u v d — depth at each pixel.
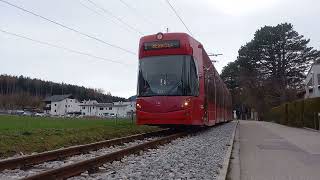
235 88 102.31
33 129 19.95
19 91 165.62
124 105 146.00
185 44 20.23
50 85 180.25
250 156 14.27
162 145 15.84
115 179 8.43
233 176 9.91
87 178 8.63
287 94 73.75
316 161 12.98
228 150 14.68
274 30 76.06
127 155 12.18
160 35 20.53
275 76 76.12
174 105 19.61
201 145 15.75
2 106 143.12
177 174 9.23
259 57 77.31
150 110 19.86
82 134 19.47
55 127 23.48
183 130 25.28
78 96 187.62
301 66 75.44
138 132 24.88
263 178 9.88
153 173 9.19
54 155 11.60
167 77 20.05
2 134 16.00
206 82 23.09
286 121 45.31
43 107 157.50
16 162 9.94
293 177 10.04
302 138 22.92
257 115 84.62
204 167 10.42
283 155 14.59
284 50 75.88
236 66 89.19
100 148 14.55
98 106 152.50
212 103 25.72
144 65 20.55
